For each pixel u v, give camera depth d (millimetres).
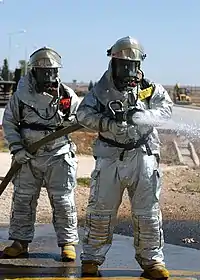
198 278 5797
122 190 5691
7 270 6066
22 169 6418
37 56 6164
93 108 5535
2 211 9414
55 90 6230
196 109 23016
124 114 5395
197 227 8688
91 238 5750
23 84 6289
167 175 14023
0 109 26094
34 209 6594
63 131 5957
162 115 5578
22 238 6570
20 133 6367
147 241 5688
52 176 6418
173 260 6605
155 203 5660
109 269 6094
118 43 5484
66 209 6461
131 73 5453
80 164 15586
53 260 6461
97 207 5652
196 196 11422
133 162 5574
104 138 5617
